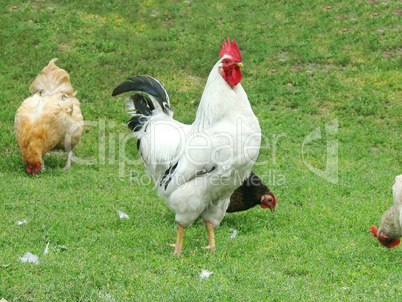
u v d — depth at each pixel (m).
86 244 7.14
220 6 21.62
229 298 5.64
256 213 8.95
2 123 12.76
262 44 18.36
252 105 14.52
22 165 10.77
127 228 7.98
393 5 21.44
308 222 8.38
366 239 7.72
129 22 19.80
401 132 13.00
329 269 6.54
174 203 6.76
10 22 18.78
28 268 6.10
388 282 6.13
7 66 15.93
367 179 10.38
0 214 8.07
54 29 18.61
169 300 5.49
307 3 21.77
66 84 11.14
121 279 5.98
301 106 14.41
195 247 7.28
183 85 15.48
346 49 17.95
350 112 14.05
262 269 6.40
